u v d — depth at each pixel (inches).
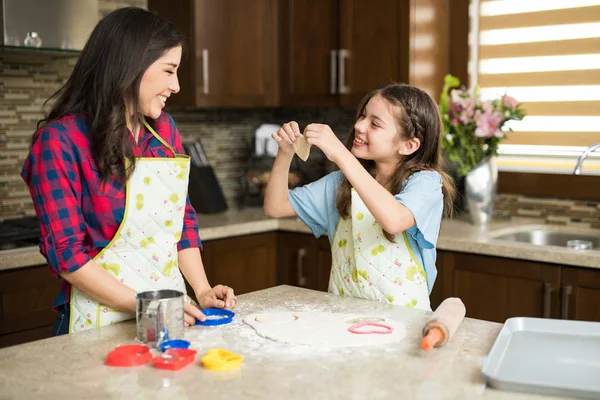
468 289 108.7
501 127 120.1
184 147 138.0
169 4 130.6
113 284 61.2
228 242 122.9
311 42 134.3
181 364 49.6
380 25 125.1
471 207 121.3
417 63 123.6
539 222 126.0
